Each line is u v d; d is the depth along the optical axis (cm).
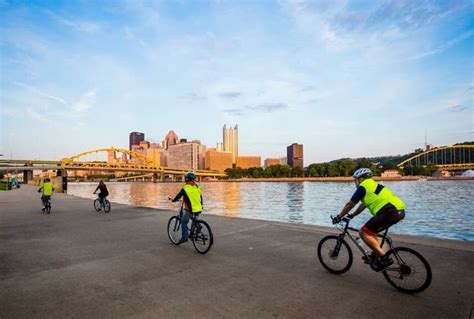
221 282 524
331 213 3259
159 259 672
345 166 18325
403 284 473
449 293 459
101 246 805
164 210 1611
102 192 1596
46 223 1220
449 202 4416
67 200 2433
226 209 3769
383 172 18900
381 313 402
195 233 731
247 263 630
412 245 715
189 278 546
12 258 696
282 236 880
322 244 585
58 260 677
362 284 504
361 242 640
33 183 7406
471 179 15875
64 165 13225
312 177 19375
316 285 503
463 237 1836
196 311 415
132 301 451
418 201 4612
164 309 423
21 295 479
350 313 403
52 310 426
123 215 1427
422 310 408
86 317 403
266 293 473
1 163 11325
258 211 3512
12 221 1280
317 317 394
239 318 394
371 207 481
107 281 538
